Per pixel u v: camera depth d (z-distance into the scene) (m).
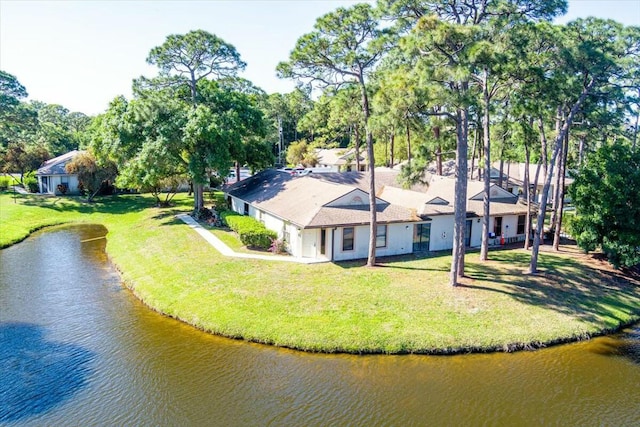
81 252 33.16
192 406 14.39
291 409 14.25
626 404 14.85
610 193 25.98
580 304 22.28
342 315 20.06
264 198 34.94
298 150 75.00
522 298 22.17
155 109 37.62
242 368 16.78
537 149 37.22
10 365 16.86
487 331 19.16
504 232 33.72
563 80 22.47
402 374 16.48
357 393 15.21
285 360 17.39
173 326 20.39
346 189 29.11
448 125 24.52
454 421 13.77
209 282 23.81
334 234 26.89
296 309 20.61
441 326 19.38
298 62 23.81
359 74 24.03
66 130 92.81
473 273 25.38
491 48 19.42
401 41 19.94
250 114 42.59
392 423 13.62
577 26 23.61
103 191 53.84
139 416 13.88
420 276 24.59
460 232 22.95
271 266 25.89
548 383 16.06
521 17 21.98
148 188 46.72
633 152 27.31
